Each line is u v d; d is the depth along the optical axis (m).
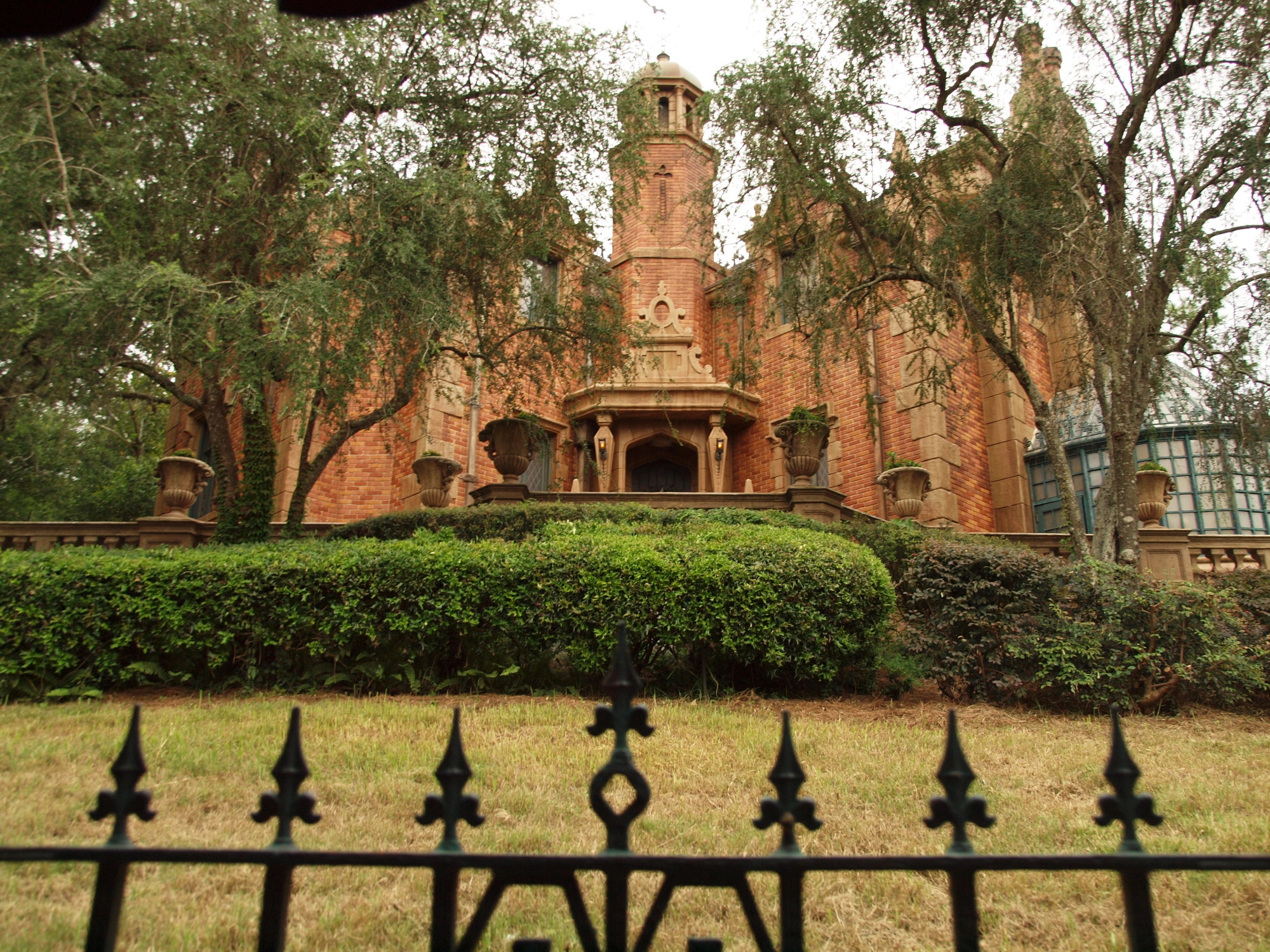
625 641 1.89
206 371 10.27
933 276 11.32
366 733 5.96
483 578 7.83
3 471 20.19
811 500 12.38
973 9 11.09
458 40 11.41
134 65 10.48
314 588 7.75
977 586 8.16
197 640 7.62
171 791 4.68
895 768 5.41
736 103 11.45
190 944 3.12
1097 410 16.75
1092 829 4.33
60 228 9.58
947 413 16.48
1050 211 10.46
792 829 1.74
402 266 9.99
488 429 13.27
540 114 11.81
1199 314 10.50
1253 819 4.41
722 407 17.30
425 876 3.83
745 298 12.84
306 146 10.14
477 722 6.36
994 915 3.54
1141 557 12.62
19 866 3.73
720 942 1.70
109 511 22.09
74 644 7.47
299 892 3.66
